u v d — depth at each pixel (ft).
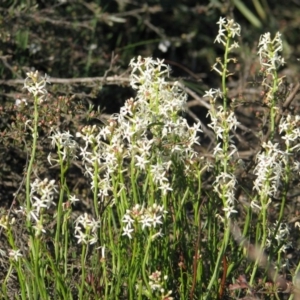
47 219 21.06
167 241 20.04
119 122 19.40
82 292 19.43
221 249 19.71
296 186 26.53
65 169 19.57
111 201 20.18
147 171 19.62
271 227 21.77
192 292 19.70
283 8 44.88
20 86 30.14
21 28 32.71
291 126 20.44
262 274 22.54
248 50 37.42
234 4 41.83
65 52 33.91
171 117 20.39
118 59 34.81
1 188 27.94
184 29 42.06
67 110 25.23
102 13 37.19
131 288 19.30
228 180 20.79
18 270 19.08
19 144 24.89
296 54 43.11
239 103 25.03
